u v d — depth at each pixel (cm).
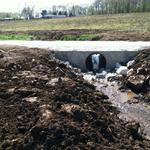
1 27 7881
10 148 1630
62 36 4856
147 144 1883
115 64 3167
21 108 1930
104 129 1841
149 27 5531
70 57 3206
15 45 3416
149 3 10100
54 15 12619
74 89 2266
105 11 11388
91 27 6197
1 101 2048
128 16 8138
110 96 2614
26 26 7675
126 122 2083
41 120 1766
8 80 2384
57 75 2623
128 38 4231
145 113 2336
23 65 2691
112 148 1700
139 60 3030
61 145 1630
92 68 3256
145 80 2747
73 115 1842
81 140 1683
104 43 3575
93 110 2062
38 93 2130
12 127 1767
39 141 1641
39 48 3291
